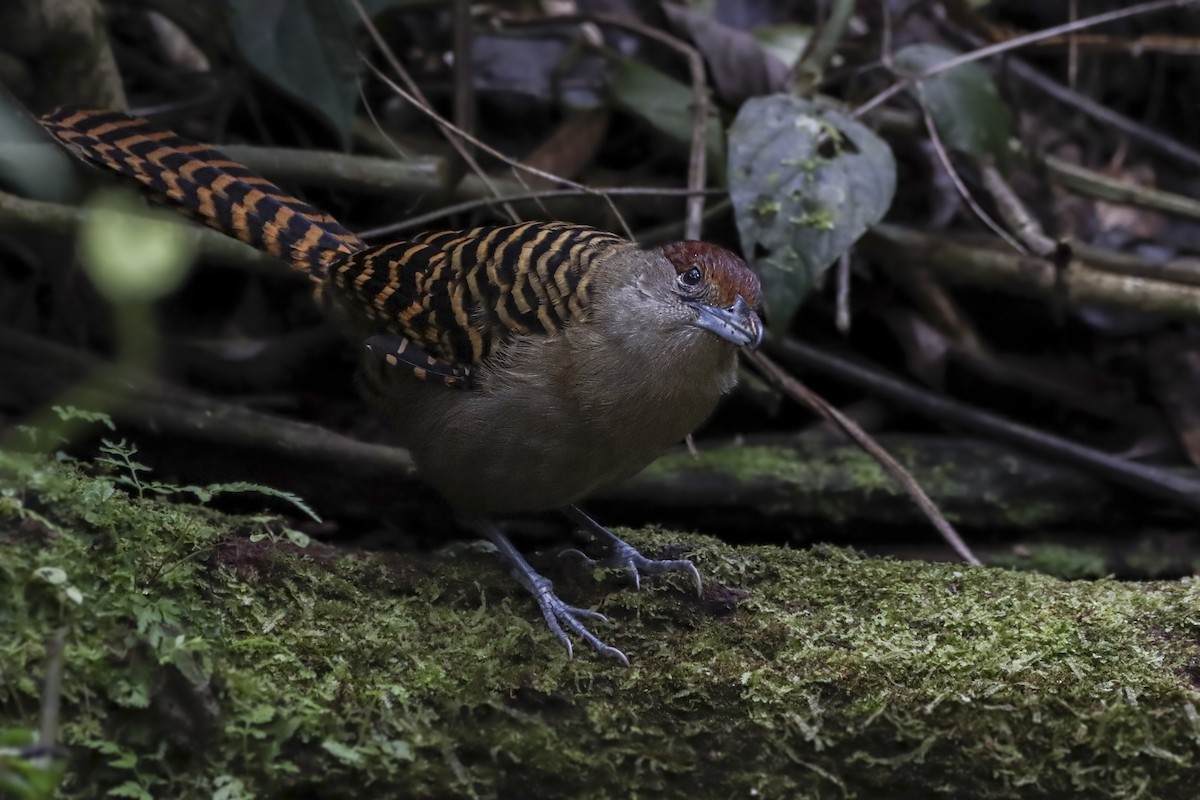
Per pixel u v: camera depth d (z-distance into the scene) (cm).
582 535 925
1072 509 1083
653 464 1069
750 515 1062
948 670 698
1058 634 717
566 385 750
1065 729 682
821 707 691
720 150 1125
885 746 689
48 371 962
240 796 628
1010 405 1190
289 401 1112
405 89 1185
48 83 1009
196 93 1201
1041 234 1075
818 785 691
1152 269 1132
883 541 1083
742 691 695
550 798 684
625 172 1203
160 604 649
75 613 622
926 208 1205
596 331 750
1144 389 1188
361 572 742
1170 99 1358
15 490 650
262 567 718
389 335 787
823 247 971
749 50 1169
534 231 798
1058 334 1223
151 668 625
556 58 1227
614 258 771
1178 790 679
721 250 783
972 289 1230
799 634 723
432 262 782
